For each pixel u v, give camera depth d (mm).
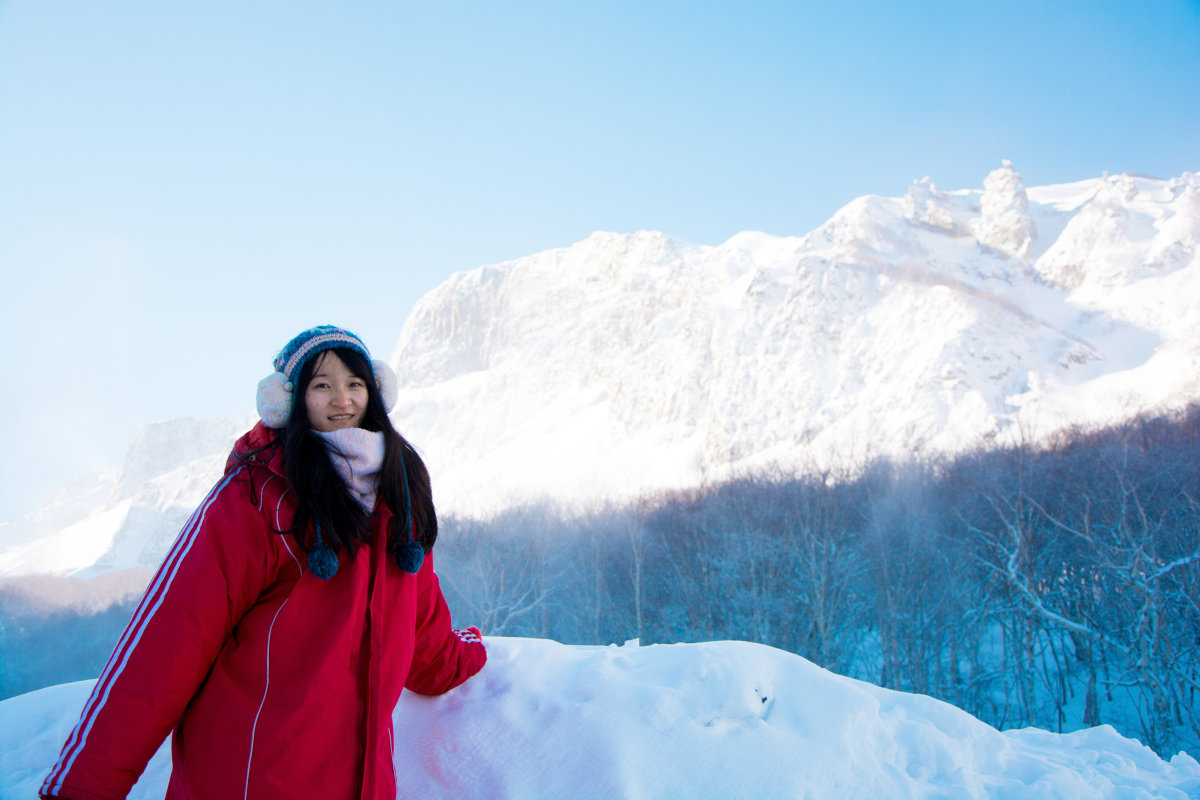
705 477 62344
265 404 1758
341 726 1658
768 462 64562
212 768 1558
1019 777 2475
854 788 2109
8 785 2338
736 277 130125
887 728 2404
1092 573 23297
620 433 99375
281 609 1650
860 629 27781
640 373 104750
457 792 2021
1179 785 2613
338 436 1744
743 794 1993
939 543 27781
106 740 1445
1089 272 93688
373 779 1675
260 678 1608
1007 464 34031
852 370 80250
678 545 33156
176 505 143750
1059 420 58594
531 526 42062
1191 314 75062
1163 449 30891
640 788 1968
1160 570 20219
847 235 96125
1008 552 24000
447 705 2240
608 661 2441
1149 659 19703
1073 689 24172
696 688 2250
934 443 61906
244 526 1626
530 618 30328
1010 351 73812
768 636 24906
